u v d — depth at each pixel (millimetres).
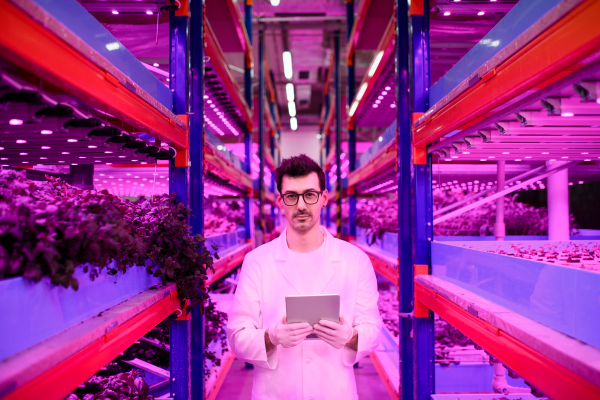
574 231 3492
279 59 11445
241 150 7949
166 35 3186
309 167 1615
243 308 1741
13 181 1268
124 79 1496
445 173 3846
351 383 1698
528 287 1406
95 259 1292
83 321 1316
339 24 8141
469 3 2650
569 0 999
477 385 3062
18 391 892
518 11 1392
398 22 2842
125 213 1817
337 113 7473
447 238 3311
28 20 963
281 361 1674
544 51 1132
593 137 1752
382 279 6668
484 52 1692
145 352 2650
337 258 1746
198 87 2721
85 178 2459
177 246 2053
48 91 1387
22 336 1020
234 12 4688
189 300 2373
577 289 1148
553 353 1088
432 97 2523
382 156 3873
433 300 2250
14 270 1021
